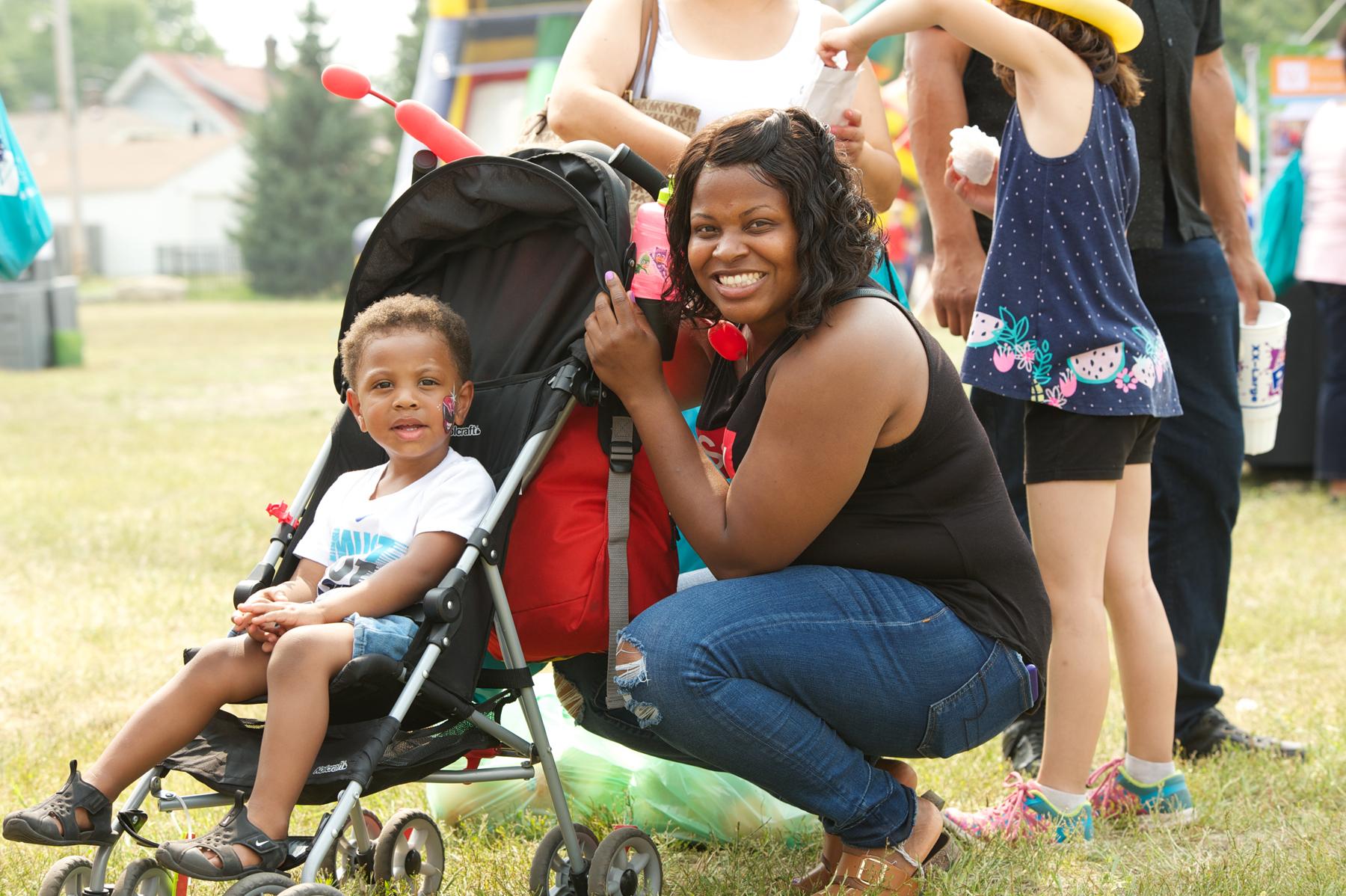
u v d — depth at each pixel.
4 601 5.89
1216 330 3.92
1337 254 7.36
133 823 2.63
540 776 3.49
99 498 8.44
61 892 2.62
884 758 3.18
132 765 2.60
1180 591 4.02
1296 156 7.86
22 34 101.06
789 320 2.70
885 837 2.88
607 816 3.46
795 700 2.78
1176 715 4.06
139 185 58.94
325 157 46.84
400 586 2.73
